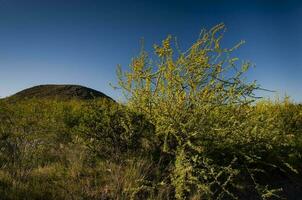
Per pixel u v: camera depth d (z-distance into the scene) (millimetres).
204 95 7523
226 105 7613
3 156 7625
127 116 7879
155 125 7758
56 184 6473
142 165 7156
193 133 7461
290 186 7863
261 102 11617
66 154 7898
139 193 6551
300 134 10422
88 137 8195
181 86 7543
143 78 7816
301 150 8961
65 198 6055
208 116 7574
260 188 6965
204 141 7566
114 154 7723
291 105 12969
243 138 7777
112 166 7250
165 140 7328
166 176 7109
